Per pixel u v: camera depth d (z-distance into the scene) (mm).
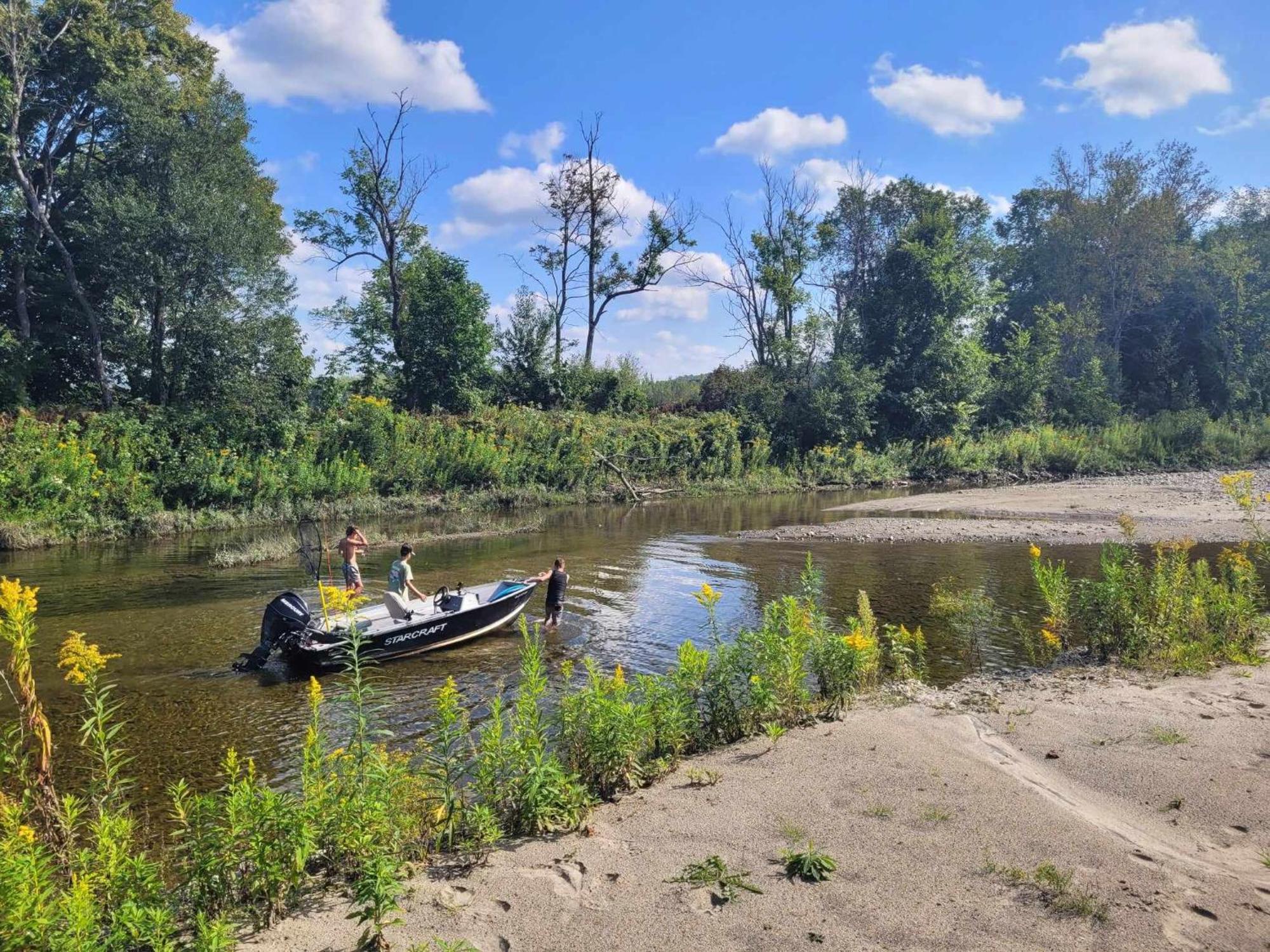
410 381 36594
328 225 38469
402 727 8531
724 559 18984
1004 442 43000
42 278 31484
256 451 27719
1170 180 56938
